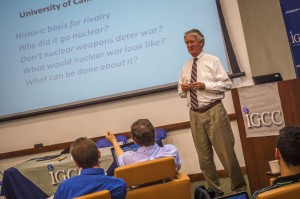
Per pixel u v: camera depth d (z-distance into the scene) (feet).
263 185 11.34
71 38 17.12
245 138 11.44
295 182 5.46
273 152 11.04
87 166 7.39
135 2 16.58
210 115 12.50
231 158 12.53
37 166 12.34
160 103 16.69
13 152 17.76
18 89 17.61
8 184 12.35
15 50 17.56
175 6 16.25
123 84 16.81
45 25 17.31
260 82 11.54
